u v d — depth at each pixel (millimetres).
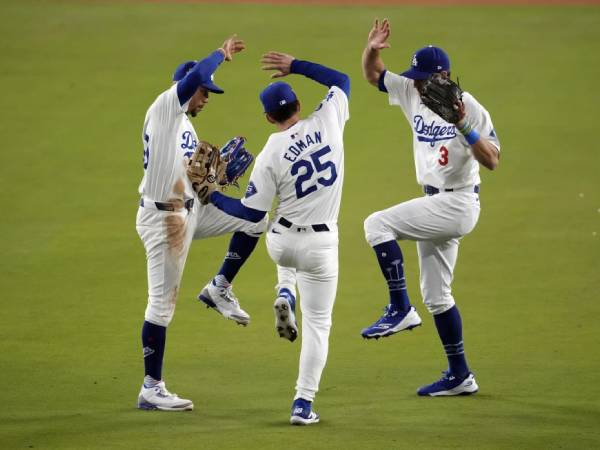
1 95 68250
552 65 73750
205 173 27141
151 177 28141
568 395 30016
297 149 26750
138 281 43094
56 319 38250
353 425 27094
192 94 27297
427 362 34156
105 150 60219
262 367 33469
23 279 42969
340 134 27656
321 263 27109
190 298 41469
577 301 40312
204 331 37562
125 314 39000
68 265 44844
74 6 87938
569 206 52375
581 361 33531
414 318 29781
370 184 55844
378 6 89688
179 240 28469
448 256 30281
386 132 63562
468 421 27438
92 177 56469
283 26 82562
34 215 51219
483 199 53719
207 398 30000
